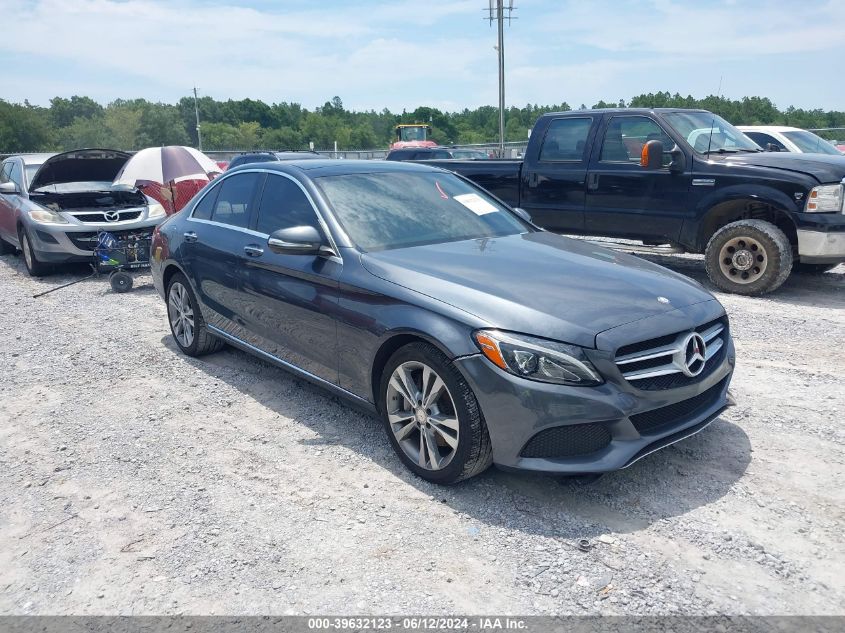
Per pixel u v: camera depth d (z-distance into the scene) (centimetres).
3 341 659
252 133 12075
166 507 353
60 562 311
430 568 298
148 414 472
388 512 342
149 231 971
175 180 1117
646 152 764
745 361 551
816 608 268
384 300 374
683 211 796
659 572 291
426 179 510
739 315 686
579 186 873
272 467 392
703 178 773
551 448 326
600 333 324
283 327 453
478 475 376
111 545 322
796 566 293
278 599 281
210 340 574
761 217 798
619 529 323
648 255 1032
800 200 718
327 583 290
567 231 911
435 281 365
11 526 341
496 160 972
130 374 554
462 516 337
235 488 370
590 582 286
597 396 317
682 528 322
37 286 940
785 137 1144
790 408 455
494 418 327
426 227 449
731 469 376
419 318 351
